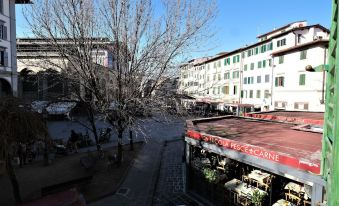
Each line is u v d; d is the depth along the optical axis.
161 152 18.39
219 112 40.91
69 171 13.48
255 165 7.09
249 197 7.88
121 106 12.22
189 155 10.18
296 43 34.16
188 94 13.48
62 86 14.05
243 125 11.64
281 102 35.31
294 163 5.98
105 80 12.40
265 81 39.06
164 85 13.02
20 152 13.89
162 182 12.34
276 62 36.34
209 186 9.37
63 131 25.92
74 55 11.82
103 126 28.36
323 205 5.11
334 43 2.65
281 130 10.16
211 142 8.66
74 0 11.31
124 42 11.88
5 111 8.14
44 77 13.20
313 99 30.62
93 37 12.13
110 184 11.78
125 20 11.76
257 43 40.19
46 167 14.13
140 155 17.33
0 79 30.20
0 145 7.94
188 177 10.30
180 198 10.33
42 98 13.77
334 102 2.33
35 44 12.26
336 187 2.08
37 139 9.05
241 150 7.48
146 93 12.78
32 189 11.02
